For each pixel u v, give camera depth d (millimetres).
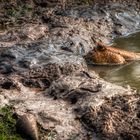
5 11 24781
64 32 20672
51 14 24375
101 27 23016
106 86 13828
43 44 18422
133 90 14484
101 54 18453
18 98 13602
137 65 18078
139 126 11695
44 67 15930
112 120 11898
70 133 11633
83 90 13664
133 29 24062
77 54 18719
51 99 13586
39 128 11781
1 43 18797
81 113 12406
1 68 16062
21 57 16797
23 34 20203
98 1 27172
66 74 15602
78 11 24688
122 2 26938
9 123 11836
